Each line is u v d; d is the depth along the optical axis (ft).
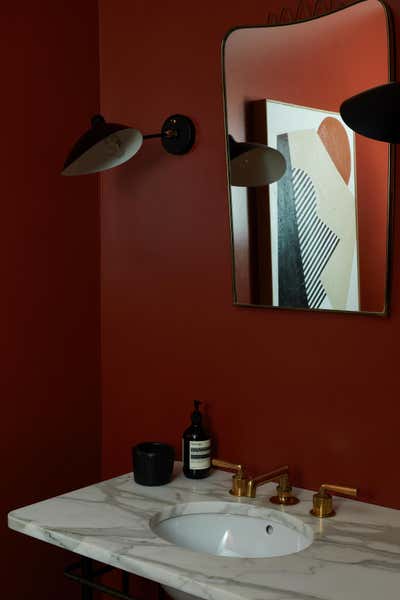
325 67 5.55
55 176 6.91
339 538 4.97
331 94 5.52
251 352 6.28
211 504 5.71
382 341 5.48
